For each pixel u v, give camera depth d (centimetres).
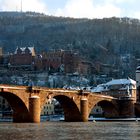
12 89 16550
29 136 9044
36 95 17788
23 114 17500
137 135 9494
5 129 11981
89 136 9156
